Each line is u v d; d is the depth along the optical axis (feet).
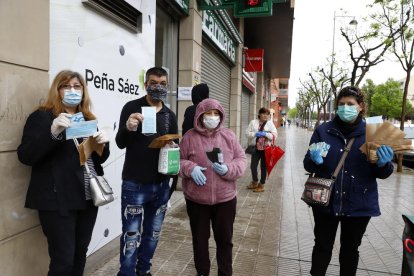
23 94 8.25
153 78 9.57
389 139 8.30
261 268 12.43
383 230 17.13
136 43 14.15
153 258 12.84
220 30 32.60
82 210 8.25
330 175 9.30
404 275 8.09
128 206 9.70
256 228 16.72
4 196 7.90
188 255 13.17
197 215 10.43
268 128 23.88
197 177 9.73
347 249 9.64
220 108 9.98
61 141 7.63
